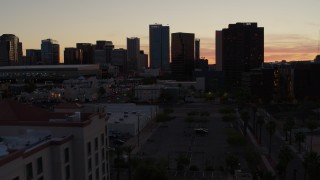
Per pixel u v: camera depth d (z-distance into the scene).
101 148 92.94
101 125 92.81
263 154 165.25
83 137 81.06
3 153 62.91
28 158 66.12
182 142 192.88
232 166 131.38
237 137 173.25
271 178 112.50
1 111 89.31
